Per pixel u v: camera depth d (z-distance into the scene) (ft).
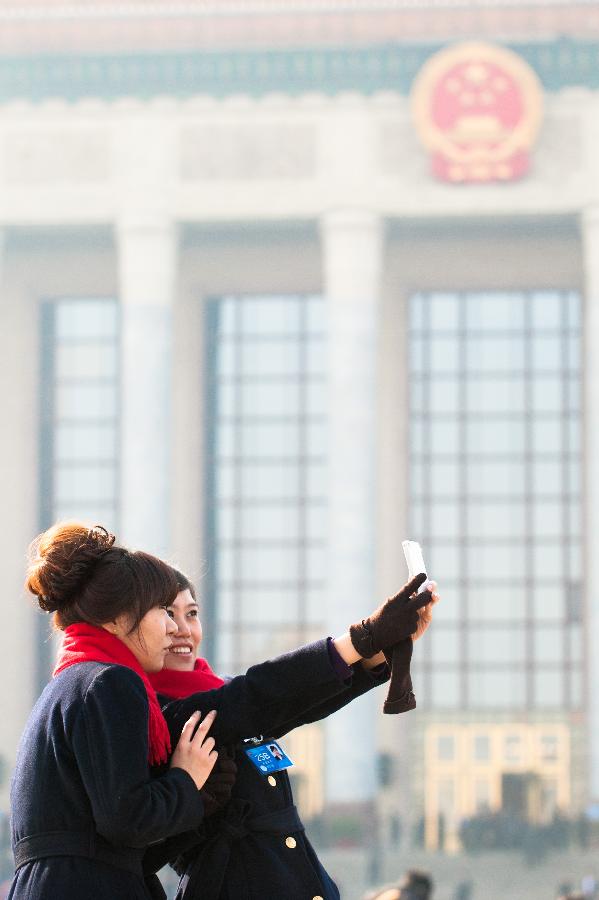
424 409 353.31
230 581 353.92
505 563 348.79
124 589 23.31
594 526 326.85
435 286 351.25
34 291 355.36
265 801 23.81
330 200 338.95
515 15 335.47
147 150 343.87
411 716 343.05
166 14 339.98
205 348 356.38
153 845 23.79
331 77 341.00
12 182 345.72
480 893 259.80
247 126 343.26
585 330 341.41
